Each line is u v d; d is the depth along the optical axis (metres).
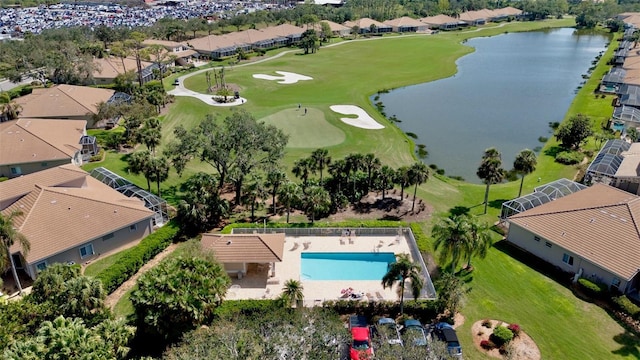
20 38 174.50
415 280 35.59
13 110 79.94
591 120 81.69
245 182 58.28
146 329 31.59
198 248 41.88
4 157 62.25
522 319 36.69
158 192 57.91
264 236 43.62
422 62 140.00
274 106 96.88
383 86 113.50
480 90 110.81
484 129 85.00
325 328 31.42
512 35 199.12
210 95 105.69
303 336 30.17
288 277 42.34
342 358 32.31
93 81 110.31
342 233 49.41
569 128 72.12
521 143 78.25
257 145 55.75
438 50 159.62
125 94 97.62
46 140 65.81
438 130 84.44
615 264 38.50
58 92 86.94
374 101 102.62
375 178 57.44
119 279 40.44
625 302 36.81
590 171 58.75
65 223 43.81
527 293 39.78
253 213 54.16
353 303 37.09
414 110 95.88
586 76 123.38
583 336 34.84
